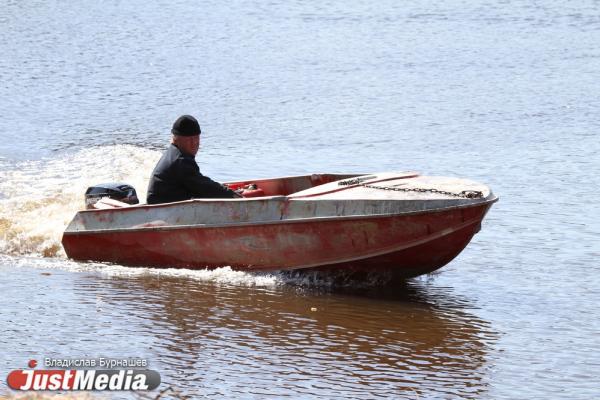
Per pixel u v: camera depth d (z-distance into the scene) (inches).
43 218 1756.9
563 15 4805.6
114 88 3373.5
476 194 1387.8
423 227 1392.7
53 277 1496.1
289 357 1207.6
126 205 1577.3
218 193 1542.8
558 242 1711.4
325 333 1289.4
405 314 1368.1
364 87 3353.8
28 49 4101.9
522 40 4234.7
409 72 3617.1
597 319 1359.5
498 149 2471.7
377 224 1405.0
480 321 1347.2
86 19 4889.3
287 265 1473.9
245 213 1470.2
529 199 1993.1
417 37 4365.2
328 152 2471.7
